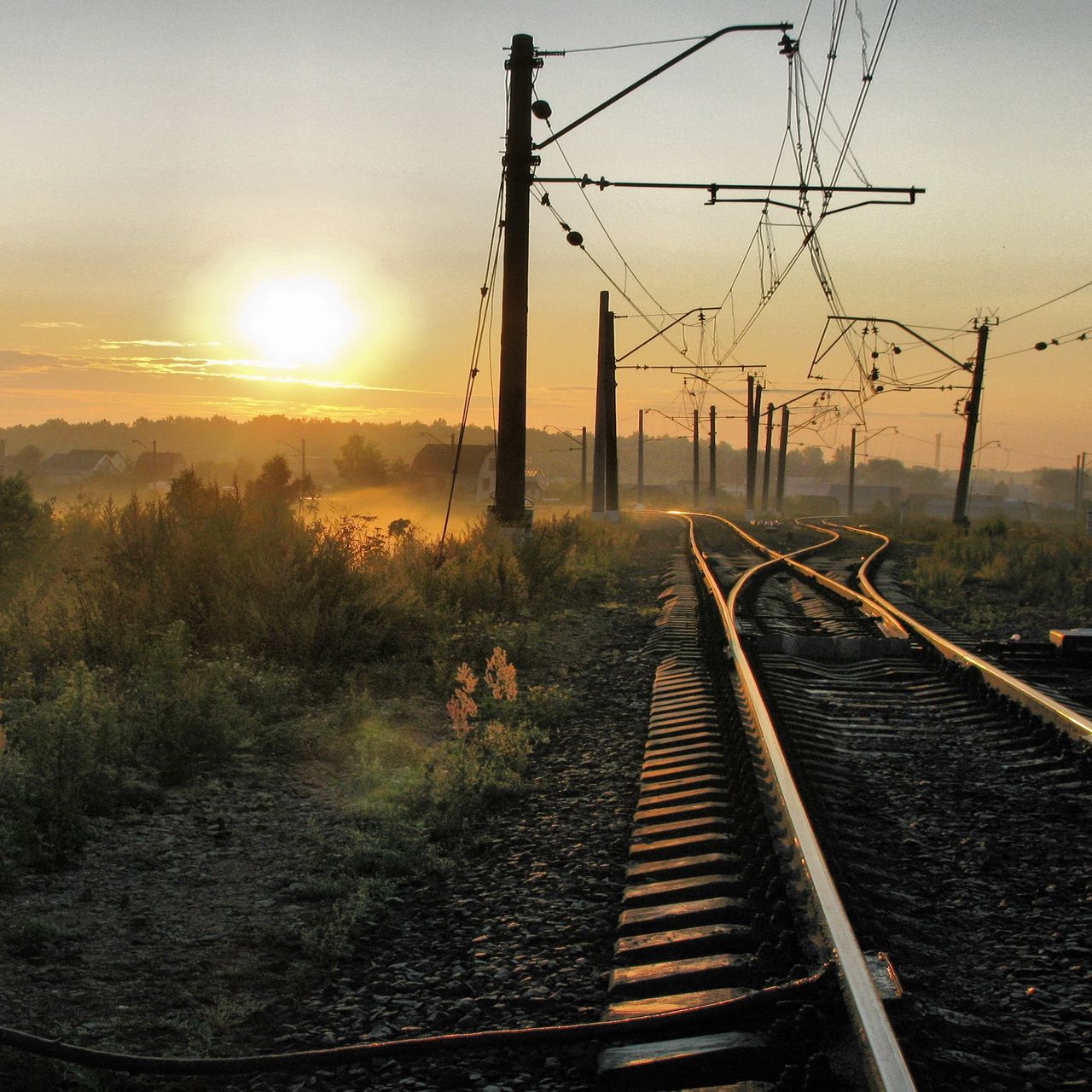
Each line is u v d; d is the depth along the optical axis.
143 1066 3.70
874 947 4.41
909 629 13.87
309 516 16.42
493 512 20.58
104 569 12.84
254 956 4.85
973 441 50.22
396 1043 3.83
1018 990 4.22
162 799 7.11
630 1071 3.60
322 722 9.18
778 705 9.48
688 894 5.15
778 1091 3.35
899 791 7.12
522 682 11.80
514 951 4.78
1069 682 11.32
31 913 5.22
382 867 5.91
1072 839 6.07
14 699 8.64
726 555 33.31
